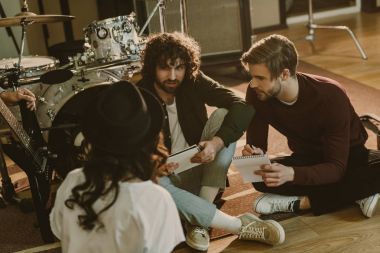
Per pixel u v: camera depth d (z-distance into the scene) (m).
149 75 2.37
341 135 2.31
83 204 1.26
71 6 5.14
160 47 2.27
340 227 2.45
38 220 2.50
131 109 1.25
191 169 2.47
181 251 2.38
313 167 2.30
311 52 5.29
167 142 2.44
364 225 2.45
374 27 5.94
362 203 2.46
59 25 5.18
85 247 1.32
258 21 6.15
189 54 2.30
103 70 3.04
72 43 4.22
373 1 6.56
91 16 5.23
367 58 4.89
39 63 3.23
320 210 2.51
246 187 2.86
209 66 4.67
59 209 1.37
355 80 4.33
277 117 2.43
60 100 2.88
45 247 2.51
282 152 3.22
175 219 1.32
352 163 2.44
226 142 2.31
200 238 2.34
